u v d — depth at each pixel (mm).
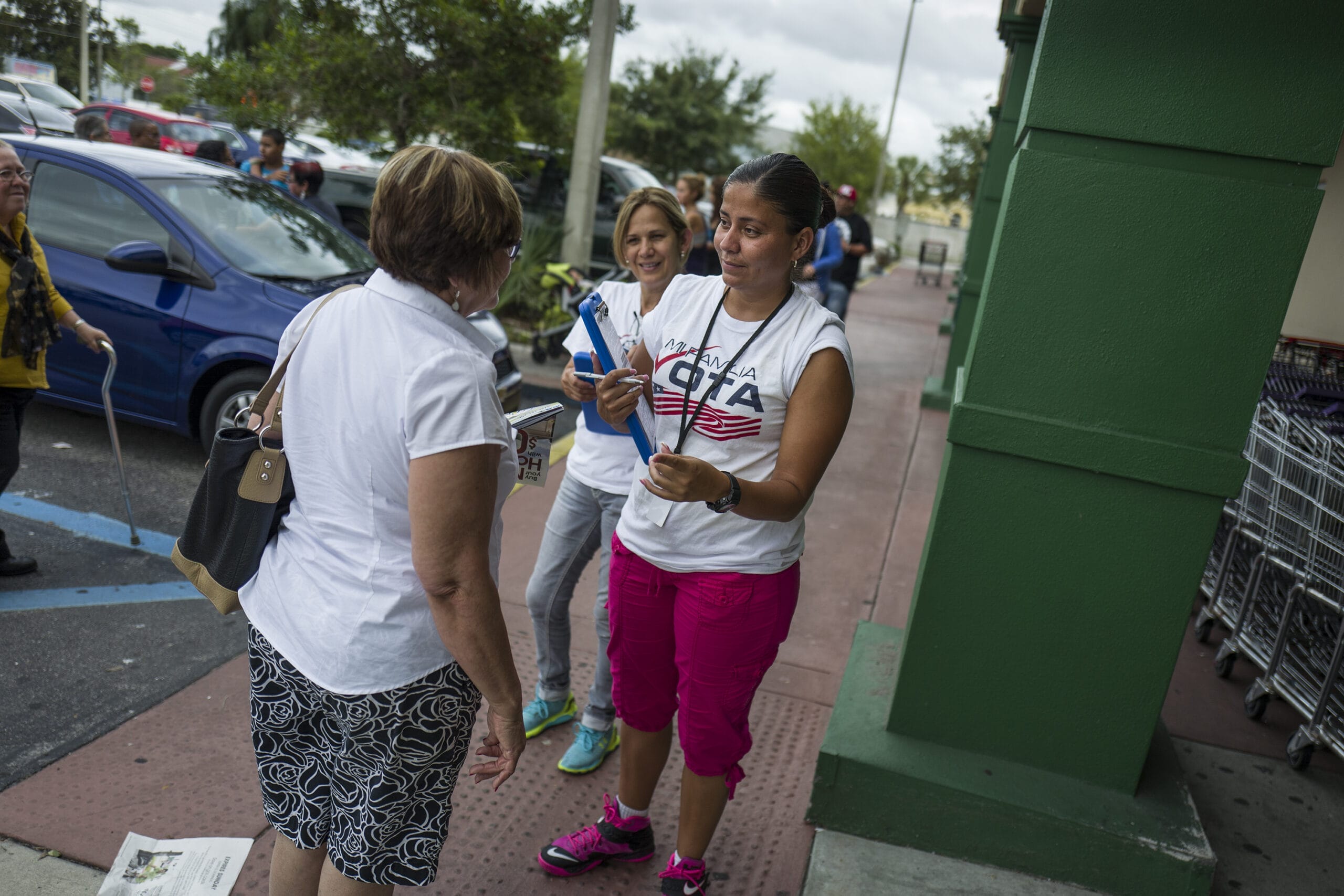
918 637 2654
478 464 1510
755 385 1985
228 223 5234
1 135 5445
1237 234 2246
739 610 2064
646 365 2236
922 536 5164
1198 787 3070
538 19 9086
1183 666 3914
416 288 1554
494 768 1707
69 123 15773
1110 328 2359
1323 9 2111
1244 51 2168
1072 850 2521
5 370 3436
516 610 3838
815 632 3963
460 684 1701
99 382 5047
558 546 2809
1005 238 2367
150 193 5074
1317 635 3363
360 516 1589
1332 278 4781
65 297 5000
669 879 2354
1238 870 2701
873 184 41969
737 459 2035
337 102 9297
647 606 2201
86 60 32812
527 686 3307
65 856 2354
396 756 1677
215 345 4793
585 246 9656
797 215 1888
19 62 31844
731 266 1932
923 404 8039
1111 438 2387
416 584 1612
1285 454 3463
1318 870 2730
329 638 1610
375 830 1713
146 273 4914
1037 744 2656
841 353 1968
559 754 2963
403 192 1507
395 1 8914
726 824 2703
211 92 9703
